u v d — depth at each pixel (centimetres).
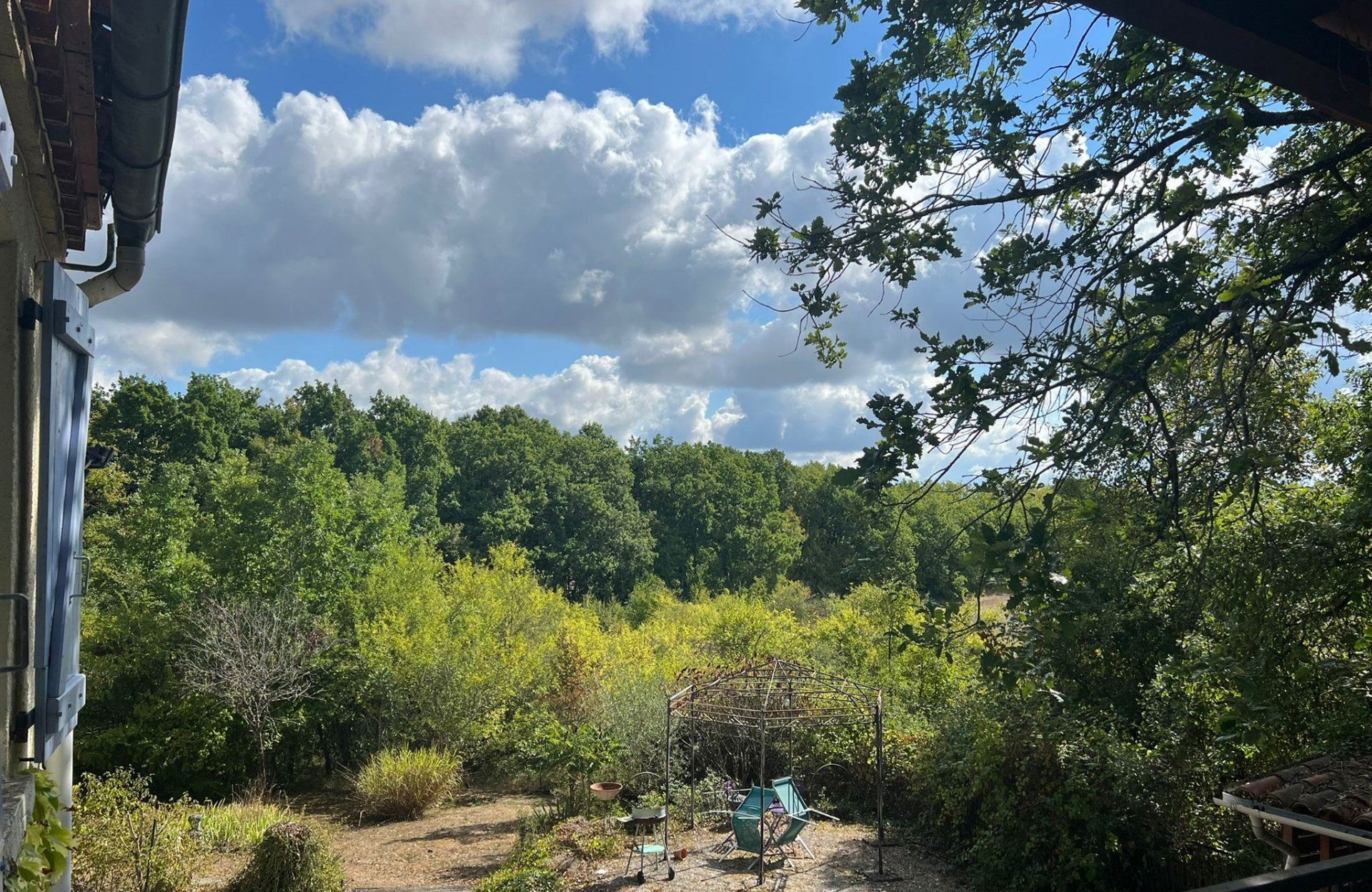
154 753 1723
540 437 5153
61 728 353
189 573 1977
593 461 4903
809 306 385
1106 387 321
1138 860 895
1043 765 928
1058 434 320
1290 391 436
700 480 5166
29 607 282
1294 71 176
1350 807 476
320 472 2317
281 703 1839
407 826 1406
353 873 1123
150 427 3247
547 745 1380
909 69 371
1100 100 379
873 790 1228
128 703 1852
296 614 1922
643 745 1346
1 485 278
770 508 5250
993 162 365
